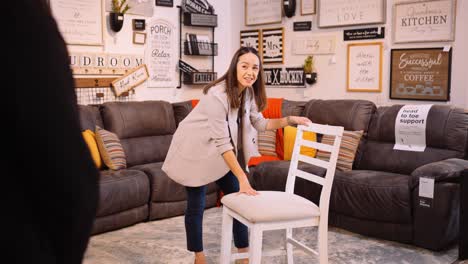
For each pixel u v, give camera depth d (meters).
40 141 0.62
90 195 0.67
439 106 3.98
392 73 4.69
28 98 0.61
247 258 2.70
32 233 0.65
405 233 3.45
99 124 4.51
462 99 4.24
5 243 0.62
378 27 4.78
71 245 0.68
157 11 5.38
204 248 3.45
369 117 4.37
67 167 0.64
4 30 0.60
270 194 2.57
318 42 5.27
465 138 3.77
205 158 2.67
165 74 5.50
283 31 5.59
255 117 2.86
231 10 6.14
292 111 4.86
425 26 4.44
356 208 3.66
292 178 2.75
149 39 5.33
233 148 2.68
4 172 0.63
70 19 4.68
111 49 5.01
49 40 0.64
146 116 4.77
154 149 4.74
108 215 3.80
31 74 0.61
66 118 0.64
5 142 0.62
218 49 6.02
